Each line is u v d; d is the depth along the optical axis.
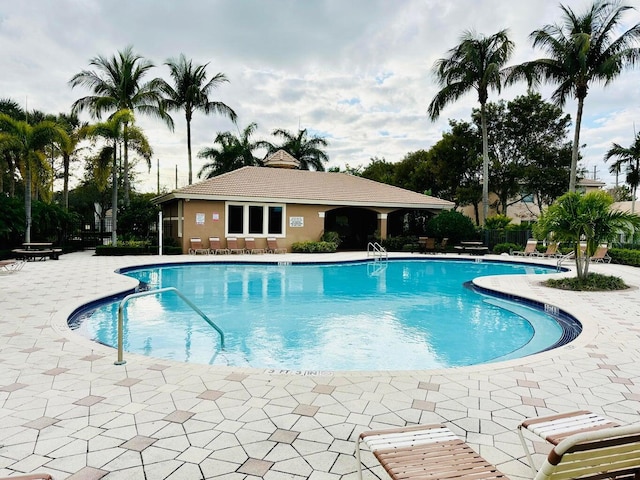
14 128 16.73
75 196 34.78
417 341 7.03
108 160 19.78
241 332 7.45
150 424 3.30
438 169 34.19
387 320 8.47
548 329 7.79
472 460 2.18
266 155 33.94
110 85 23.72
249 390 4.01
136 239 21.95
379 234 23.77
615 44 21.41
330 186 24.14
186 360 5.93
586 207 11.11
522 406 3.74
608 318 7.50
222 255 19.62
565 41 22.00
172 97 27.86
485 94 25.02
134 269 14.98
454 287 12.62
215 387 4.07
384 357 6.21
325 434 3.18
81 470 2.66
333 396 3.90
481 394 4.00
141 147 19.47
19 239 18.41
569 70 21.97
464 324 8.19
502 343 6.96
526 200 36.12
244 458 2.84
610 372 4.65
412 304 10.09
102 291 9.69
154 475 2.62
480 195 33.38
